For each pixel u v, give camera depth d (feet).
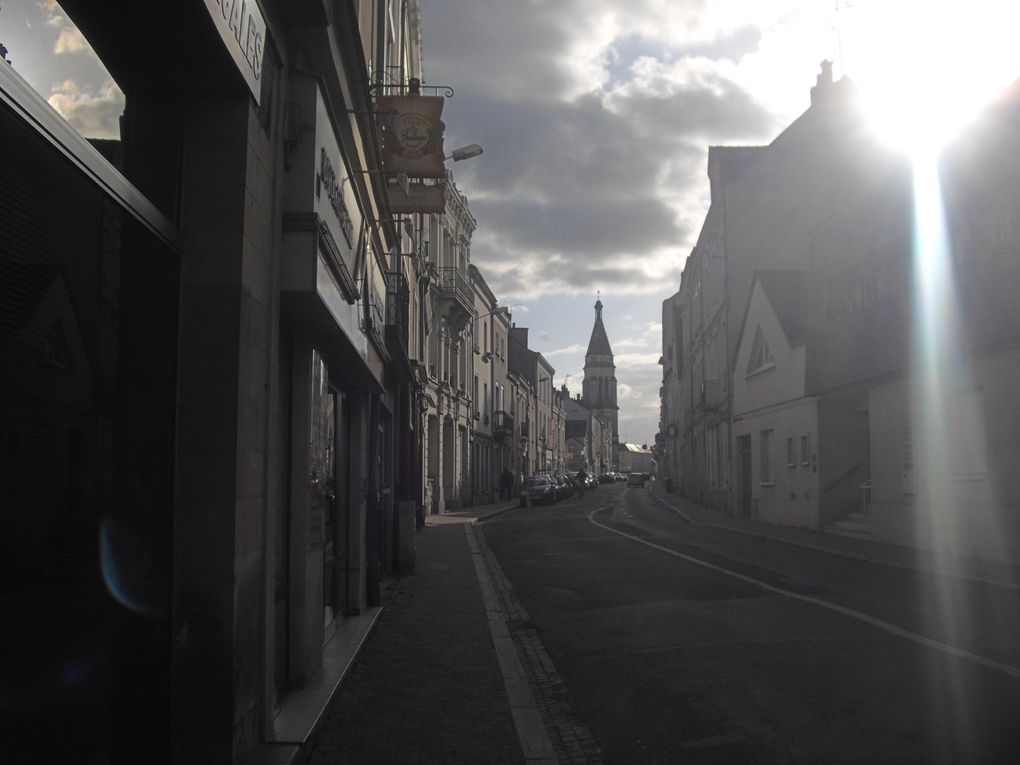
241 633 13.64
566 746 17.74
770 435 87.81
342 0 18.72
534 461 216.95
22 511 9.55
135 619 12.25
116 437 11.73
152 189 13.00
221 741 13.10
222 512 13.24
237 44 12.93
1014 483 45.57
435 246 106.11
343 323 20.80
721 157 120.57
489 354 150.92
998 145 44.45
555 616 33.35
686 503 140.77
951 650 24.16
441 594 38.14
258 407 14.75
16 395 9.39
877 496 62.39
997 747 16.14
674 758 16.52
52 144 9.30
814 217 101.35
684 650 25.54
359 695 20.85
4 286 9.07
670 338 236.02
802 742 16.85
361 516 30.53
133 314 12.23
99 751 11.24
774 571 44.88
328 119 18.54
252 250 14.24
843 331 65.26
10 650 9.25
